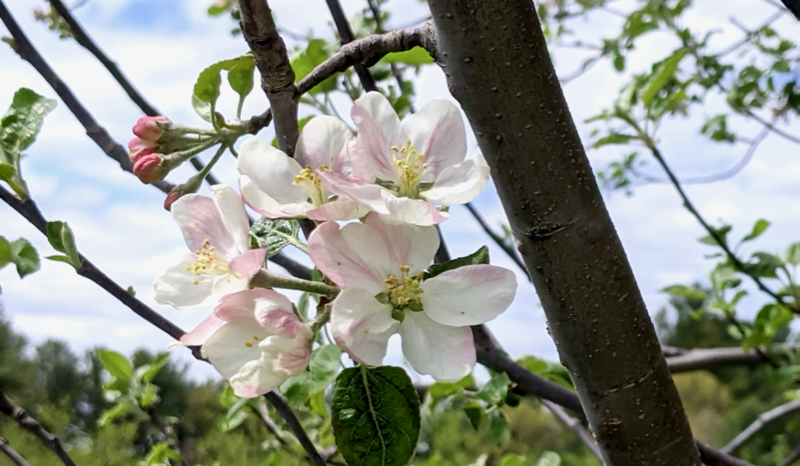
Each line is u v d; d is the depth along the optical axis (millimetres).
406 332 186
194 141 209
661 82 462
